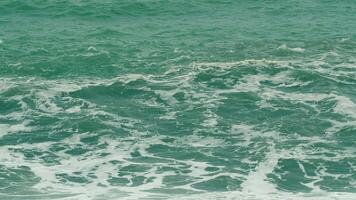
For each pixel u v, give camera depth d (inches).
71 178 619.8
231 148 696.4
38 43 1150.3
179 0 1601.9
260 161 663.1
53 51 1085.1
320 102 832.3
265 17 1449.3
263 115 791.1
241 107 817.5
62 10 1478.8
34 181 609.0
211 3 1588.3
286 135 729.6
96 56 1044.5
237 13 1489.9
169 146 703.7
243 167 649.6
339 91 869.2
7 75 943.0
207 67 969.5
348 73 951.0
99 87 882.1
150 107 820.0
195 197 576.4
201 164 656.4
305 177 628.7
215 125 760.3
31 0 1557.6
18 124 759.7
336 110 802.8
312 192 595.2
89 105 821.9
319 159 666.8
